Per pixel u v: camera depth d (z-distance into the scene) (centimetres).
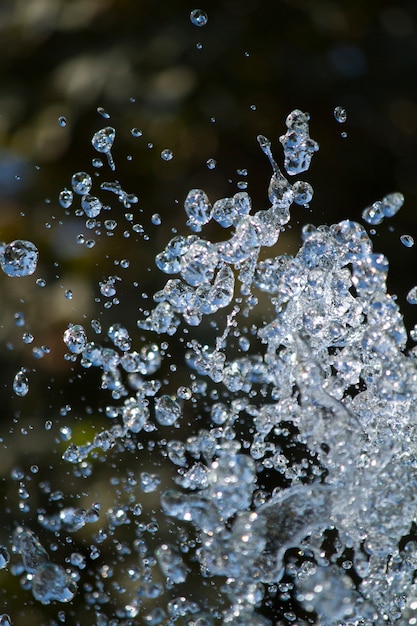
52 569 56
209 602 60
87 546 64
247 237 57
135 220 73
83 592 63
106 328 70
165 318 59
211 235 73
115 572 63
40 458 67
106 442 59
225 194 73
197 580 60
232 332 67
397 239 73
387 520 55
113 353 59
